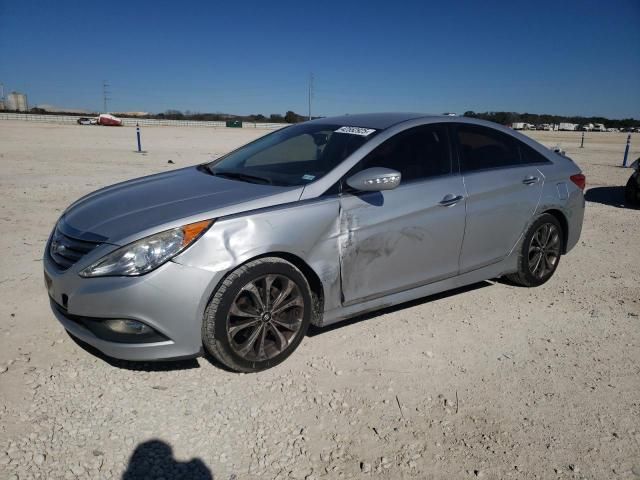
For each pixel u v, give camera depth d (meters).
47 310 4.07
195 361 3.41
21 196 8.89
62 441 2.62
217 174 4.09
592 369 3.54
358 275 3.62
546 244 4.91
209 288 3.00
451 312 4.36
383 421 2.90
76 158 16.97
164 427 2.76
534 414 3.02
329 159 3.75
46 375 3.17
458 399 3.13
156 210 3.23
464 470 2.56
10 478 2.35
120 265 2.91
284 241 3.23
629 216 8.69
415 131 4.05
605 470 2.60
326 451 2.64
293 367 3.39
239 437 2.72
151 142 28.91
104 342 2.99
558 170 4.92
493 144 4.54
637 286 5.13
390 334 3.91
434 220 3.92
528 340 3.92
